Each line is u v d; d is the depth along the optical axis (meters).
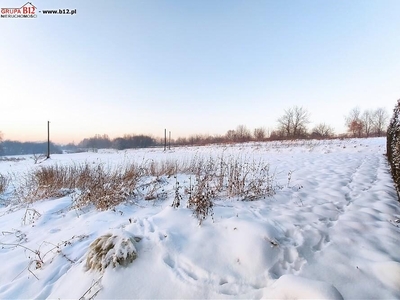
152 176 7.20
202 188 4.14
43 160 19.88
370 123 45.84
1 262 2.89
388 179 5.77
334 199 4.24
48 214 4.48
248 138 40.53
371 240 2.57
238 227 2.66
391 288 1.83
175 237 2.64
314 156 13.25
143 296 1.97
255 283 2.00
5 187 7.41
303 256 2.29
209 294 1.93
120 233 2.58
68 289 2.19
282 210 3.64
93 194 5.00
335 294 1.51
